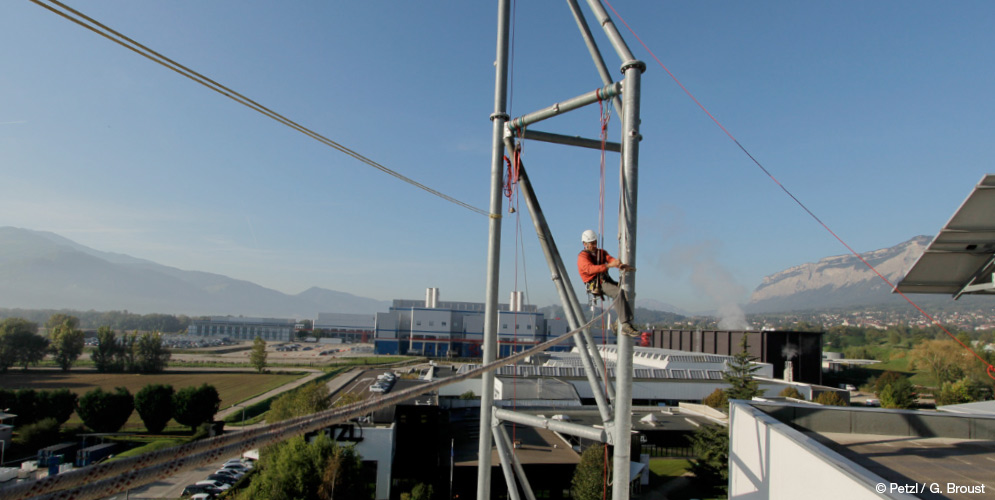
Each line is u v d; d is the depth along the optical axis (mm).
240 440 2572
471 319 145250
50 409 49250
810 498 8055
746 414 11062
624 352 6629
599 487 29828
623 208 6656
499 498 33625
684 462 41906
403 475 35344
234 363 115812
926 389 79812
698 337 93688
